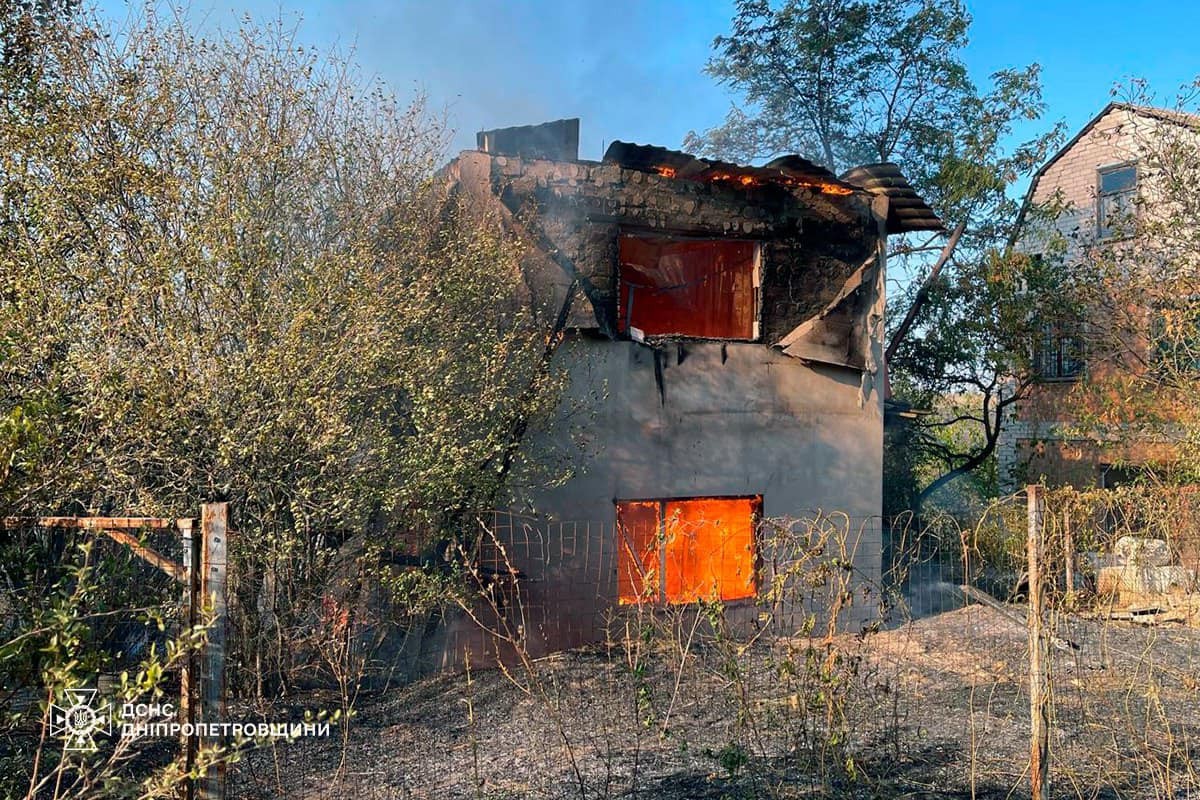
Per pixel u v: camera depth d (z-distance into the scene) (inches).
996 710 258.5
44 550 159.6
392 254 275.9
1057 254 617.3
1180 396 474.3
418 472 245.4
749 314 386.9
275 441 228.8
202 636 130.6
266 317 241.0
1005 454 730.8
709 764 202.7
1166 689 261.3
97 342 220.1
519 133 358.3
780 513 378.6
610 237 351.3
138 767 165.8
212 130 266.8
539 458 319.9
